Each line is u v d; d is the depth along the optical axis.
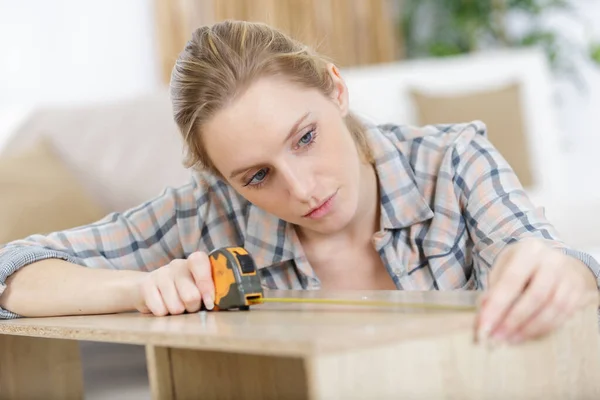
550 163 4.17
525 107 4.19
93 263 1.65
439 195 1.58
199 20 4.42
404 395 0.83
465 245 1.56
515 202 1.46
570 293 0.97
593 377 1.03
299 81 1.35
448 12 5.92
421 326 0.85
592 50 5.61
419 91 4.10
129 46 4.18
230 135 1.33
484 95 4.12
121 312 1.38
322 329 0.87
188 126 1.41
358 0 5.46
